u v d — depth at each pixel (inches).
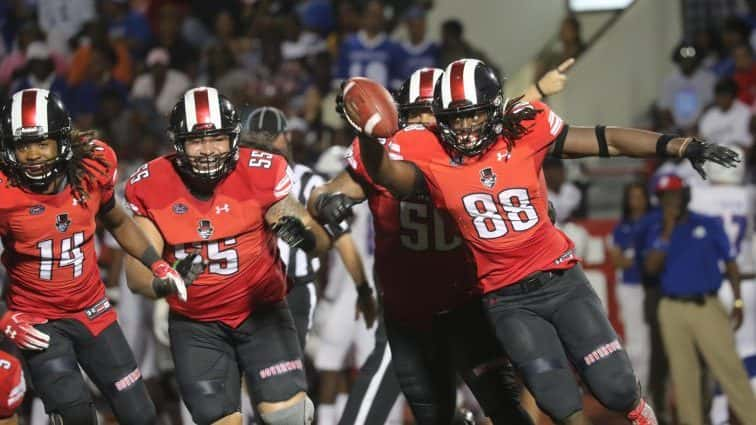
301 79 1638.8
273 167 737.6
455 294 770.8
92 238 757.3
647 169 1416.1
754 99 1480.1
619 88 1494.8
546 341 700.7
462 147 681.6
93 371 778.8
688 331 1085.8
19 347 759.1
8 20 1995.6
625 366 689.0
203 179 722.2
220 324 756.6
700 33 1517.0
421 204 749.9
